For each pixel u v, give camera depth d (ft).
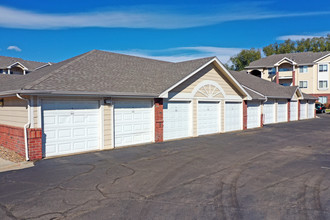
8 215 16.12
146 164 28.68
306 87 155.33
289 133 56.54
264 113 77.66
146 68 53.11
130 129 40.57
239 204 17.94
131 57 57.41
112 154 33.81
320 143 43.57
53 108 32.32
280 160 31.04
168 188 21.06
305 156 33.30
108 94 35.37
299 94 94.17
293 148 38.83
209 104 54.13
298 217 15.93
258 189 20.93
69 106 33.73
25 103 31.07
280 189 20.94
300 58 159.12
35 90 29.04
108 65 47.14
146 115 42.73
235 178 23.81
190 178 23.75
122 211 16.76
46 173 25.00
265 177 24.18
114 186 21.44
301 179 23.59
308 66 154.20
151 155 33.35
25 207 17.29
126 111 39.93
